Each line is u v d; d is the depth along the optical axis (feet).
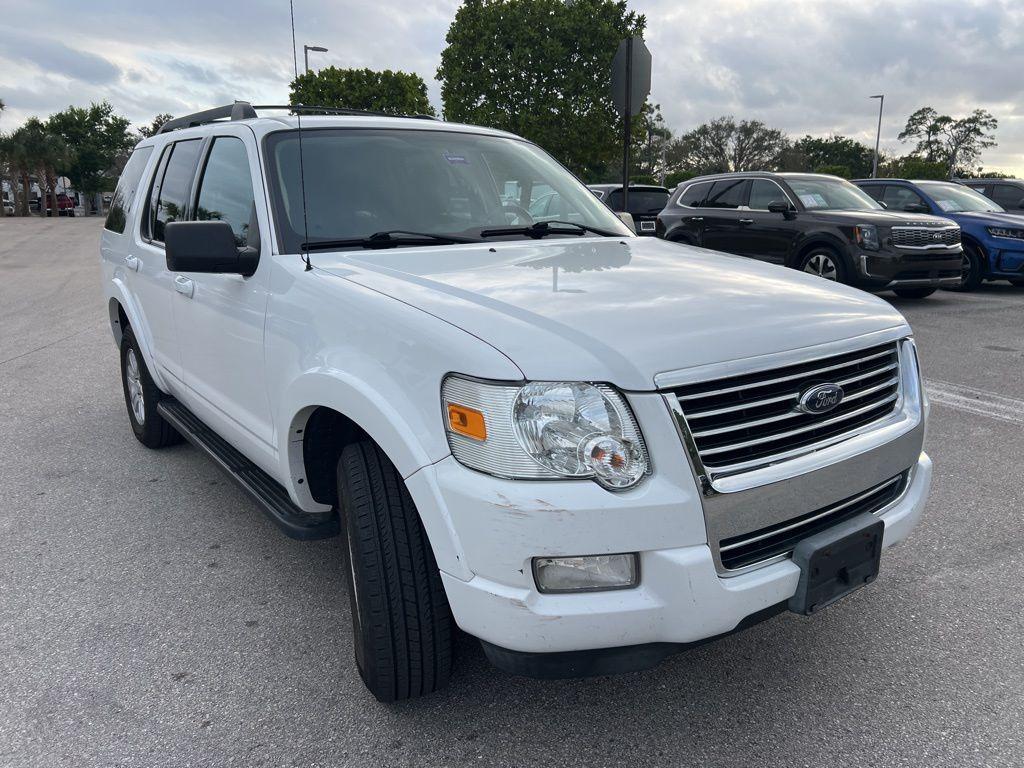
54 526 12.66
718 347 6.70
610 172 139.95
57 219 138.62
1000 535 11.59
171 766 7.36
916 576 10.47
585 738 7.61
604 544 6.27
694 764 7.25
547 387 6.25
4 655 9.16
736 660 8.79
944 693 8.12
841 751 7.35
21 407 19.48
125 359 16.35
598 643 6.48
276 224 9.60
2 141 186.19
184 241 8.95
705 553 6.45
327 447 8.95
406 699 7.95
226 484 14.37
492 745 7.54
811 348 7.17
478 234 10.48
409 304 7.45
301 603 10.25
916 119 276.21
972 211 38.58
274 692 8.41
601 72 77.10
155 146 14.75
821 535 7.21
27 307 36.22
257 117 11.30
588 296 7.57
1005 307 32.65
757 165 249.75
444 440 6.61
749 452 6.82
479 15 78.33
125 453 16.06
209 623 9.79
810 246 32.50
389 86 108.78
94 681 8.65
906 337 8.36
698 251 10.64
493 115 77.56
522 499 6.18
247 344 9.66
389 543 7.36
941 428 16.49
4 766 7.38
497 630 6.48
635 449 6.31
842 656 8.80
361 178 10.48
